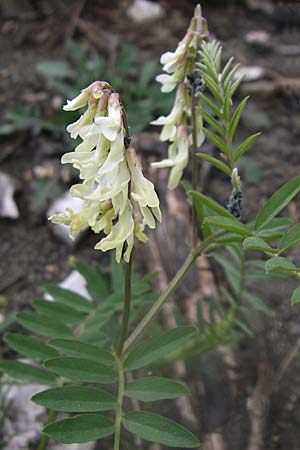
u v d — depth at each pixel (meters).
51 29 0.57
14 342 0.22
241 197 0.22
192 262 0.23
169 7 0.61
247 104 0.49
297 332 0.33
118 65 0.48
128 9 0.60
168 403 0.29
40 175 0.43
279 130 0.48
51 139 0.45
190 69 0.22
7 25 0.58
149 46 0.55
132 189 0.18
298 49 0.56
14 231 0.41
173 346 0.21
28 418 0.30
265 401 0.30
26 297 0.37
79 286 0.36
